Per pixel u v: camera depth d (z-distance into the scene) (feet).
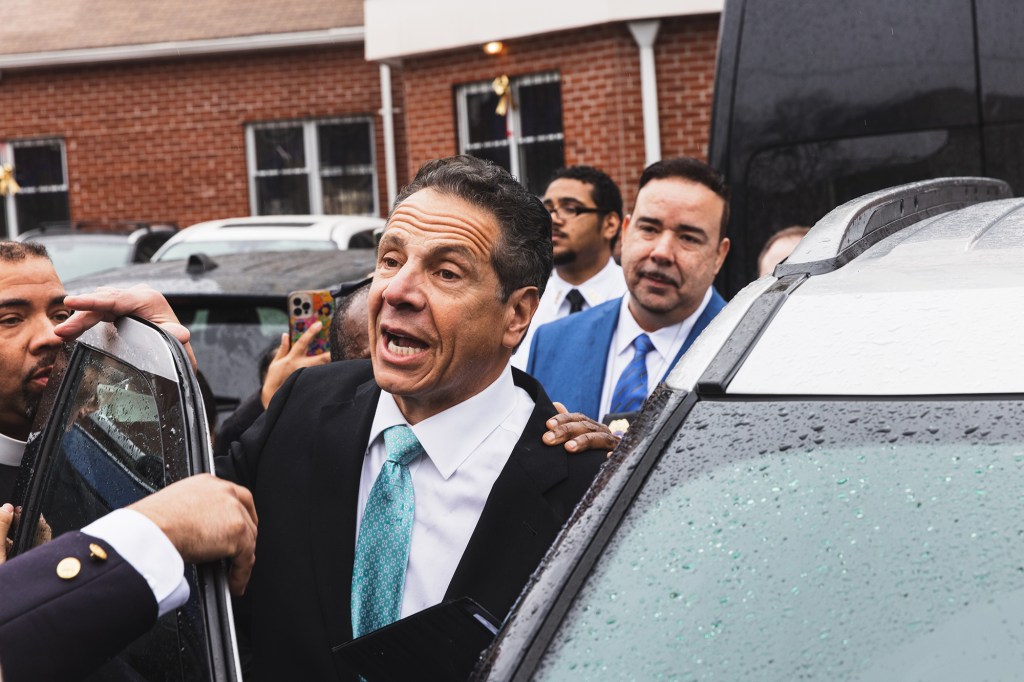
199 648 5.38
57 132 57.26
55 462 6.91
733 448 5.23
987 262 5.81
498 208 7.17
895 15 17.99
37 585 5.33
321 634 7.00
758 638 4.76
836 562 4.86
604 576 5.04
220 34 54.95
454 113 46.37
